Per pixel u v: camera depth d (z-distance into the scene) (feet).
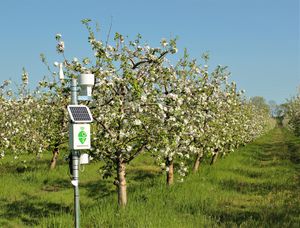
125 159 35.04
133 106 31.78
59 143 44.19
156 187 44.62
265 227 30.19
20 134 52.85
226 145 73.20
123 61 32.40
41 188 51.65
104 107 32.81
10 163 66.13
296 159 80.79
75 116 25.45
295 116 136.67
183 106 38.29
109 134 32.99
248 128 104.47
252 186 49.37
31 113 56.80
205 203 38.45
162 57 34.01
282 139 156.97
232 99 62.85
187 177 52.54
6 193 46.62
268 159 82.99
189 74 40.96
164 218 31.01
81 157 27.09
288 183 51.11
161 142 33.01
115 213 32.50
